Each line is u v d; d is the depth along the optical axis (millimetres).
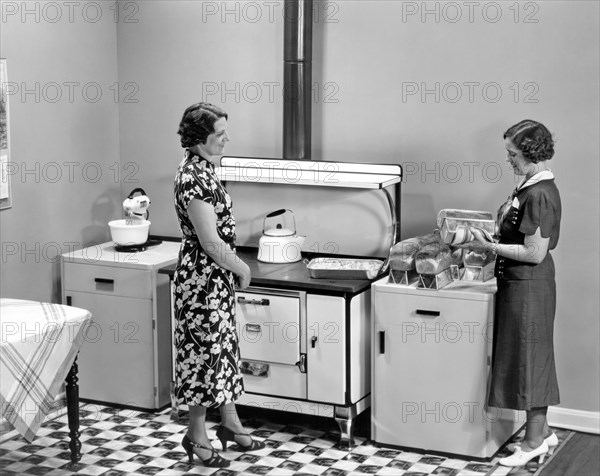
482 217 4242
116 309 4812
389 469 4145
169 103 5238
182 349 4125
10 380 3707
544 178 3982
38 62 4801
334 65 4812
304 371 4371
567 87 4371
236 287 4207
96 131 5215
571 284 4488
